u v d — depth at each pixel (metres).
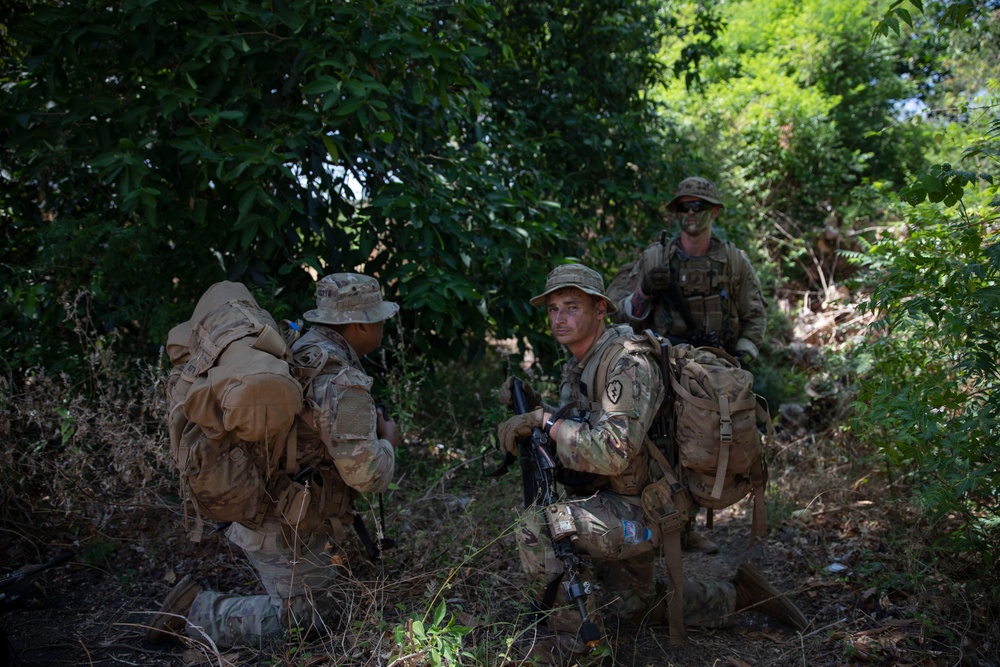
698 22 6.88
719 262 3.77
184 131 3.84
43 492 3.97
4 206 4.54
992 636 2.84
